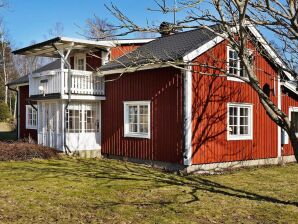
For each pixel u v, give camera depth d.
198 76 12.89
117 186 10.09
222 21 5.93
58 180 10.73
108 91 16.22
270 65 15.55
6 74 45.44
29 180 10.63
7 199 8.34
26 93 21.70
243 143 14.50
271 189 10.24
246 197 9.13
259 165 15.05
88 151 16.42
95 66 17.28
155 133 13.81
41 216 7.14
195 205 8.19
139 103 14.52
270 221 7.12
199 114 12.91
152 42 18.00
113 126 15.90
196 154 12.80
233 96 14.11
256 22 5.71
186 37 15.80
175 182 10.92
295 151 5.95
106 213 7.41
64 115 15.95
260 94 6.13
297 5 5.40
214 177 12.09
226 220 7.13
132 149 14.84
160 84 13.62
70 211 7.52
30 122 21.39
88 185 10.12
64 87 15.43
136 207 7.92
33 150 15.27
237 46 6.11
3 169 12.52
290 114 16.91
